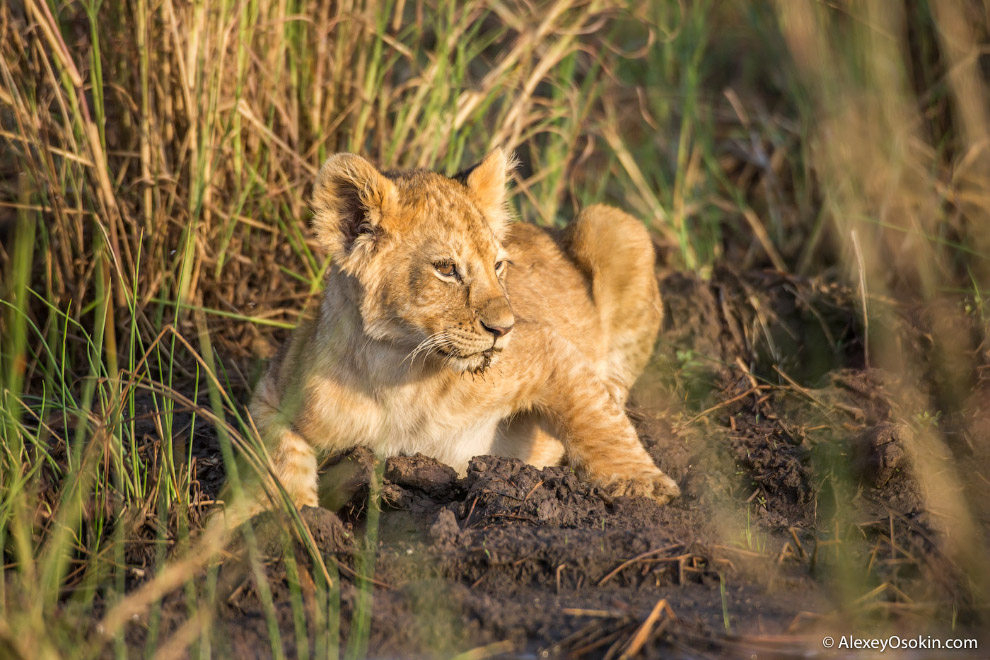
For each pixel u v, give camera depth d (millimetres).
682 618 6832
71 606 7047
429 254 8531
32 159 10922
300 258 12445
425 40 15102
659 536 7820
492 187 9188
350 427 8977
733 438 9859
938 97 14172
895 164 13188
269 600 6656
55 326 10266
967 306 11273
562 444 9641
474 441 9352
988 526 8219
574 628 6773
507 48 15742
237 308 11883
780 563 7688
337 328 8914
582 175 16297
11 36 11242
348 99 12664
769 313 12500
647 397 11352
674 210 14969
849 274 13047
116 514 8055
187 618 6965
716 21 17594
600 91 16031
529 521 8086
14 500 7621
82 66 11617
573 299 10758
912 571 7500
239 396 11016
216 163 11469
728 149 16266
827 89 13445
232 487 8031
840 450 9125
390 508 8500
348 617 6969
